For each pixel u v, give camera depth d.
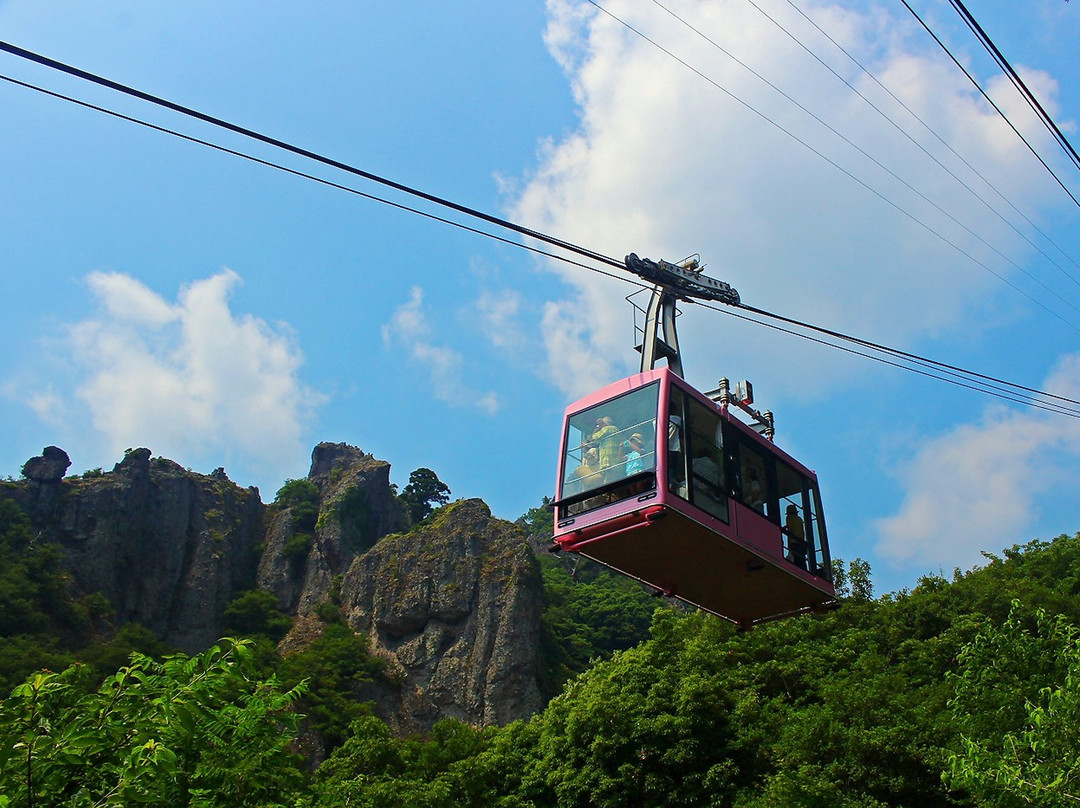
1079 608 43.31
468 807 36.69
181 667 13.40
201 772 14.52
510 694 95.12
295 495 134.75
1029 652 21.86
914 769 30.28
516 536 111.62
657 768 35.06
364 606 109.25
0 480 112.62
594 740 36.00
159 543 116.19
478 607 103.75
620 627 118.81
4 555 100.56
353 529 126.19
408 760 39.78
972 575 47.88
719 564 20.19
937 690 34.00
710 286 22.31
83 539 110.56
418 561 110.38
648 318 21.81
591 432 19.67
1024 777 16.78
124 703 12.59
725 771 33.66
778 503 21.33
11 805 11.30
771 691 40.19
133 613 108.56
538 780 37.19
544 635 106.19
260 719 14.84
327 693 91.44
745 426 21.28
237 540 124.62
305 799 18.67
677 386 19.48
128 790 11.51
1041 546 55.78
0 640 87.06
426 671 98.94
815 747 31.78
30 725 11.81
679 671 42.81
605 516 18.62
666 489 17.98
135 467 121.19
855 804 28.91
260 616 112.75
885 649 43.00
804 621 44.53
